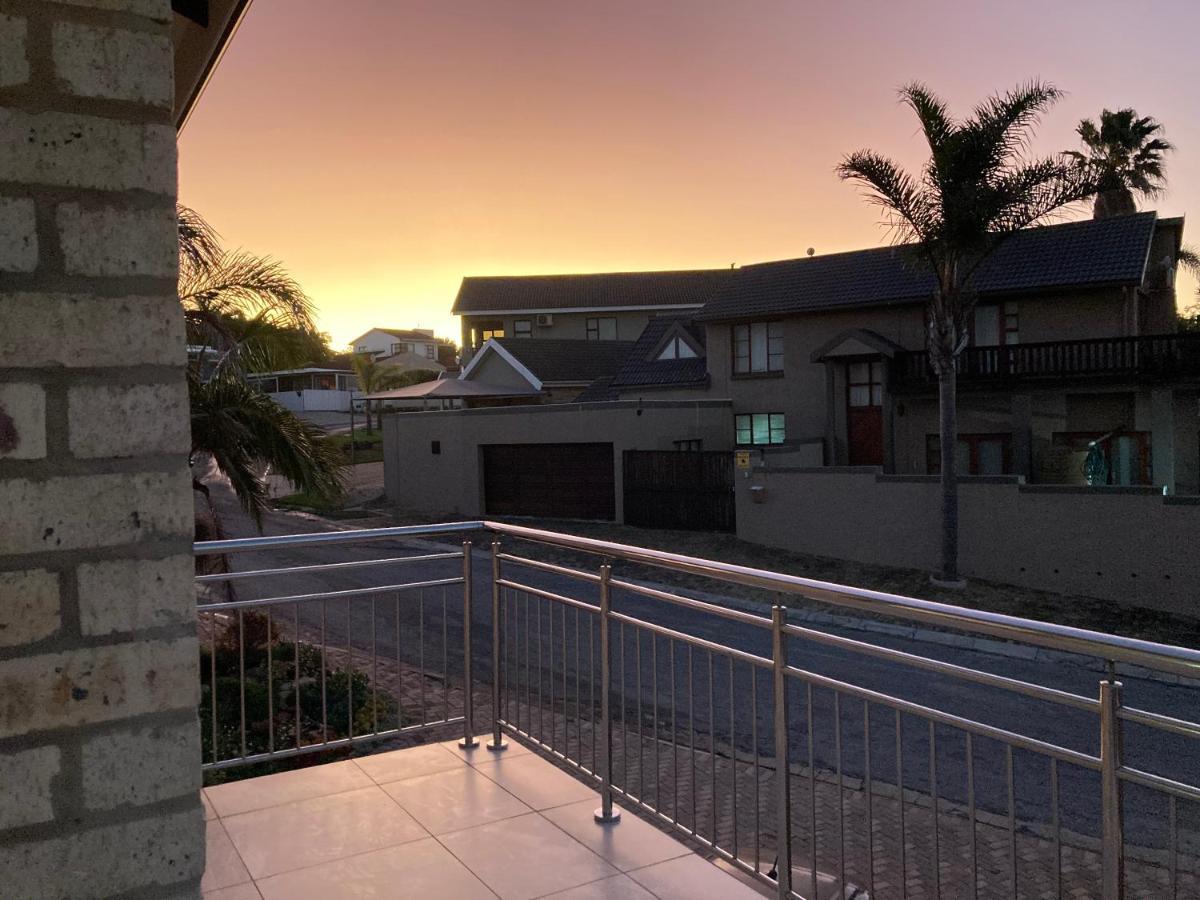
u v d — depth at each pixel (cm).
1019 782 791
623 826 395
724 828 660
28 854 185
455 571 1972
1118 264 2294
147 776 195
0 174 183
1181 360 2142
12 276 184
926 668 268
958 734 940
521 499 2822
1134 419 2244
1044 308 2375
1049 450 2327
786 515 2214
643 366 3256
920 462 2516
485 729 869
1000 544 1919
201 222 1196
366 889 344
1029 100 1675
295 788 437
